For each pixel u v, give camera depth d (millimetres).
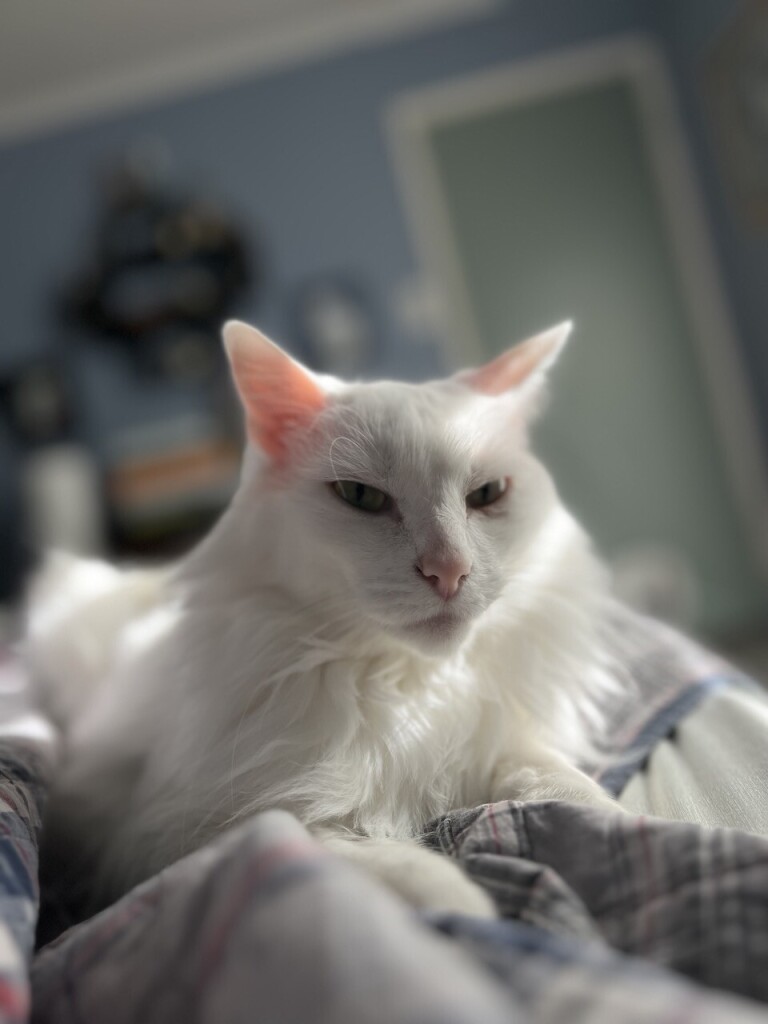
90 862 277
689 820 219
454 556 250
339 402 280
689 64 1104
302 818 225
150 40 1137
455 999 103
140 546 1101
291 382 279
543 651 279
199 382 1210
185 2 1066
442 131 1196
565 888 164
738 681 319
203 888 146
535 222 1185
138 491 1131
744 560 1171
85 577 463
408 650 262
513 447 297
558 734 276
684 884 153
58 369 1221
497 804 208
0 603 1166
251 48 1197
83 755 305
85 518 1116
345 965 112
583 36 1184
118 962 148
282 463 283
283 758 240
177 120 1215
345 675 255
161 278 1208
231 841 154
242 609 267
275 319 1213
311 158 1211
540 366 316
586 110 1182
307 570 266
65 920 249
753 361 1139
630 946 151
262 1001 116
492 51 1192
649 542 1173
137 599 413
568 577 292
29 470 1141
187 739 254
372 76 1204
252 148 1215
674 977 133
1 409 1224
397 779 243
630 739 286
